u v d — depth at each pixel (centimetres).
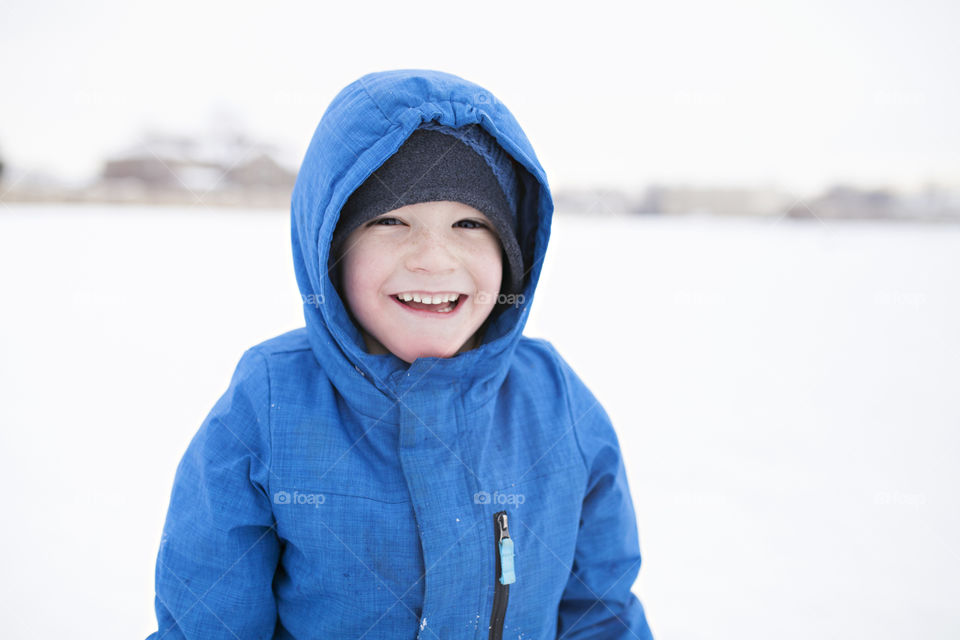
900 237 1195
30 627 152
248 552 80
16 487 222
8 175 1526
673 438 282
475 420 84
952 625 165
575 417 96
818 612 168
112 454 250
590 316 484
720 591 177
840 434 301
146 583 172
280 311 476
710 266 775
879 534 211
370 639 80
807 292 656
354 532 78
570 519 91
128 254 741
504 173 85
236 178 1558
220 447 79
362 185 78
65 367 356
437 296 80
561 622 103
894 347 470
